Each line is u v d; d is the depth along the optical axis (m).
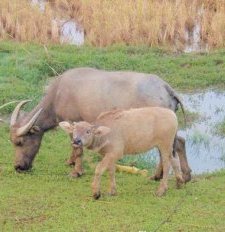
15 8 39.56
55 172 20.97
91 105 20.11
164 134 18.22
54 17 41.28
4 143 23.48
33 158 20.78
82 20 40.34
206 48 36.84
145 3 39.56
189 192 19.05
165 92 19.81
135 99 19.72
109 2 40.19
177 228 16.66
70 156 21.80
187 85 30.42
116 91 19.94
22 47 34.56
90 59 32.53
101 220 17.06
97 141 17.69
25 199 18.45
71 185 19.67
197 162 23.23
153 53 34.62
